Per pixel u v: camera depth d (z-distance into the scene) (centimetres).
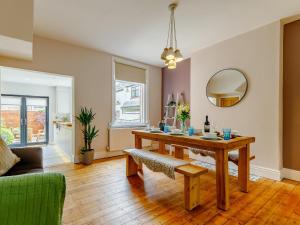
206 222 176
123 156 434
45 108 688
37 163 205
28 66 319
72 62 371
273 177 284
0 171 167
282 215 187
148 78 505
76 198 222
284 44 291
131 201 215
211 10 251
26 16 201
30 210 98
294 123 282
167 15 264
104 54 418
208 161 376
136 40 352
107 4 238
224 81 347
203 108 384
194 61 405
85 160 364
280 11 254
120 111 466
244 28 304
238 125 327
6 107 618
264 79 295
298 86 278
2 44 220
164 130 294
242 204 209
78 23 287
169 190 246
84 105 389
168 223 174
